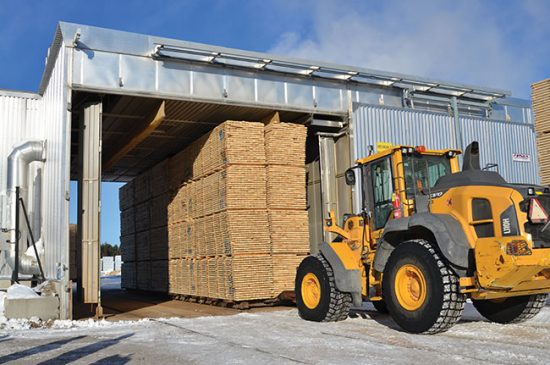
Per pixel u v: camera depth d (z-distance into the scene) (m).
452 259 6.89
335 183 14.38
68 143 11.09
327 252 8.95
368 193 8.72
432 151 8.37
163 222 17.05
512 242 6.51
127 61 11.80
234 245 12.12
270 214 12.56
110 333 8.55
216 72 12.67
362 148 13.90
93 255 11.56
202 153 13.93
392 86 14.75
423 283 7.20
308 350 6.42
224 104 12.70
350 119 13.92
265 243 12.44
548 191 7.11
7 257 12.95
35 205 13.58
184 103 12.97
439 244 7.02
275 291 12.29
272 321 9.43
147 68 11.98
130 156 19.14
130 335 8.23
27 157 13.26
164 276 16.86
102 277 41.66
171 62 12.21
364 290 8.64
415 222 7.42
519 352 6.00
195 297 14.88
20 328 9.62
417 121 14.75
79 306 13.52
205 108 13.47
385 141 14.22
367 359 5.79
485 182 7.29
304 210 12.97
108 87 11.56
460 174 7.55
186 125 15.32
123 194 21.58
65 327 9.72
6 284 12.66
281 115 14.24
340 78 14.00
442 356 5.86
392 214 8.14
